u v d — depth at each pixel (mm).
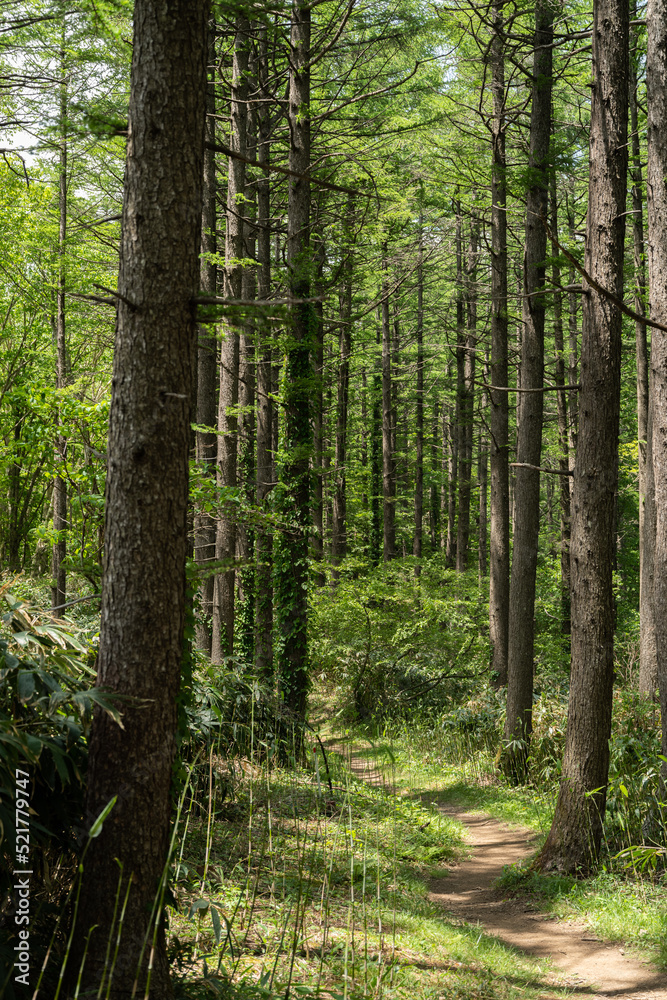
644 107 15906
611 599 7496
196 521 11773
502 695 14992
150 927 3121
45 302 15102
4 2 9711
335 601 18844
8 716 3357
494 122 15586
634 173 14945
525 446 12906
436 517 38219
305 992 3656
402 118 16250
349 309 21375
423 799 11469
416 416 30734
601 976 5234
